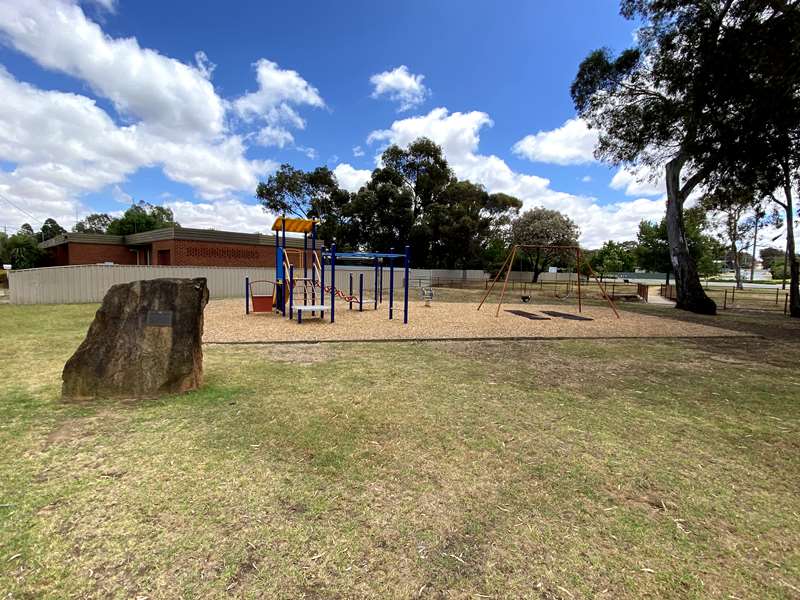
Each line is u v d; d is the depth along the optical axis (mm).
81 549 1773
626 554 1841
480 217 37719
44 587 1559
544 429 3297
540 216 37125
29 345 6172
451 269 36500
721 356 6516
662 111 13203
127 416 3342
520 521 2066
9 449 2717
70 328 7793
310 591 1575
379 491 2314
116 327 3916
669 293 23531
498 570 1715
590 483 2469
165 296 4055
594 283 38781
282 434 3061
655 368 5574
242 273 16188
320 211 35000
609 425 3422
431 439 3043
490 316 11508
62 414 3357
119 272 13422
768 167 11133
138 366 3861
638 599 1577
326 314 11328
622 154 15625
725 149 10945
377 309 12875
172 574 1642
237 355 5793
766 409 3924
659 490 2412
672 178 14680
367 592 1579
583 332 8742
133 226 40125
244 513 2066
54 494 2189
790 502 2316
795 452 2977
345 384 4422
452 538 1918
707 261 30156
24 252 29016
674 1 11562
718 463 2781
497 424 3373
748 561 1814
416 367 5270
